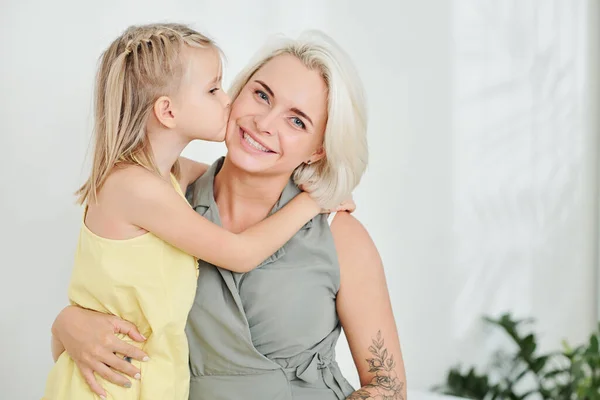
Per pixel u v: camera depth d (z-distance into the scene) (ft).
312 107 4.75
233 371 4.83
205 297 4.80
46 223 7.36
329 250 4.93
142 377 4.53
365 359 5.00
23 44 7.07
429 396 8.59
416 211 9.87
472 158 10.37
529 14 10.86
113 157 4.47
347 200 5.22
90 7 7.35
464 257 10.41
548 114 11.22
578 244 11.78
